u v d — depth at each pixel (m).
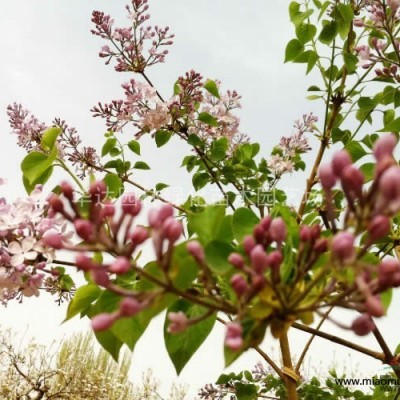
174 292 0.15
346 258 0.13
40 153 0.29
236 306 0.15
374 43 0.39
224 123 0.45
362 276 0.13
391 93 0.42
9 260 0.22
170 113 0.41
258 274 0.14
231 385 0.47
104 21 0.42
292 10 0.43
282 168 0.47
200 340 0.19
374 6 0.38
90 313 0.23
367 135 0.39
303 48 0.42
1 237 0.22
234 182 0.42
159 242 0.15
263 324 0.15
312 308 0.15
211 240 0.18
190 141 0.41
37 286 0.22
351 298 0.14
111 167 0.43
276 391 0.46
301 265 0.15
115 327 0.19
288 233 0.19
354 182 0.14
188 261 0.17
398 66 0.39
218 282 0.19
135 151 0.43
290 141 0.50
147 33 0.42
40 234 0.22
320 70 0.42
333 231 0.15
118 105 0.42
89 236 0.15
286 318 0.15
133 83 0.41
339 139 0.40
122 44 0.42
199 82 0.40
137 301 0.15
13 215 0.22
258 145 0.47
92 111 0.42
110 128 0.42
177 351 0.19
